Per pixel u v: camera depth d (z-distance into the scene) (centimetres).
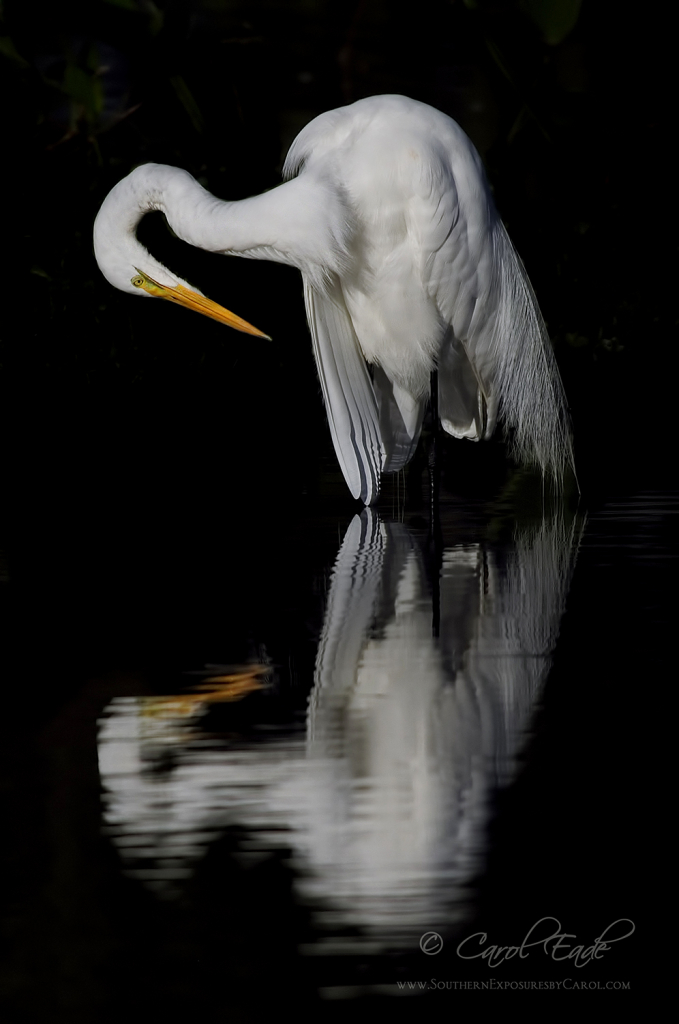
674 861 530
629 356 1834
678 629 811
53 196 1866
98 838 559
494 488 1352
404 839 548
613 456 1491
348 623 845
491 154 1989
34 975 473
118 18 1922
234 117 1991
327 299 1184
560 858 533
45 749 652
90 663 778
